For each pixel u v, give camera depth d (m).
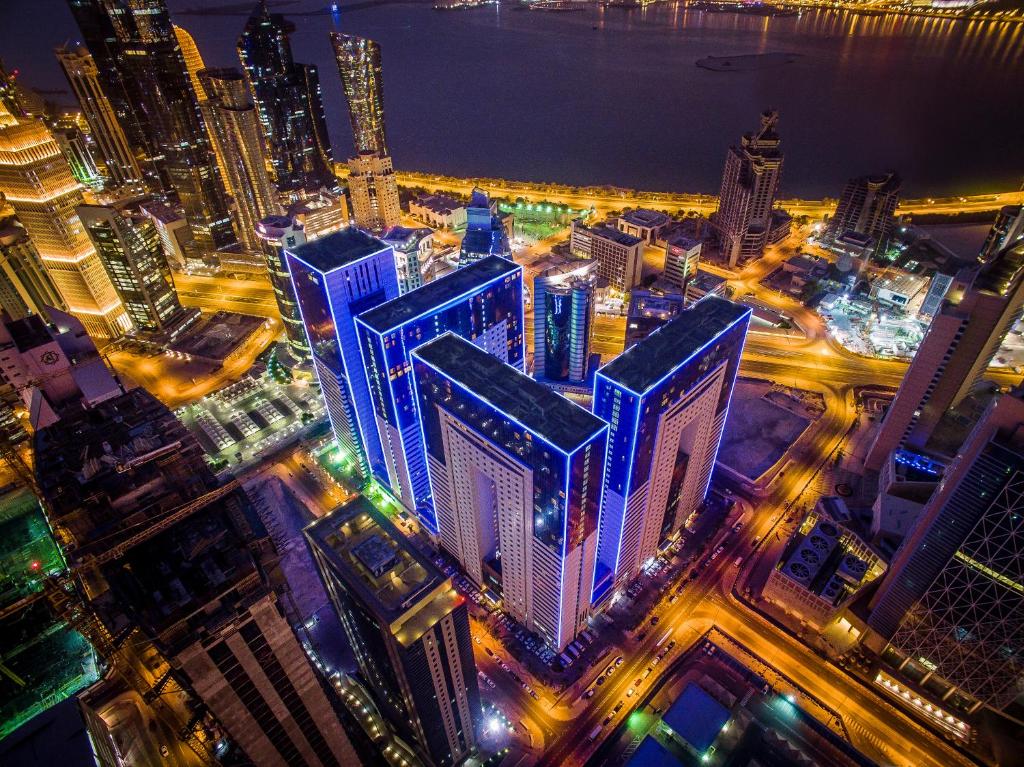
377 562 139.00
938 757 183.00
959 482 153.25
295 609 134.62
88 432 119.81
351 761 150.25
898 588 181.62
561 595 183.62
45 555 161.62
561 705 198.12
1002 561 154.50
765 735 138.62
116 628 105.94
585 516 170.38
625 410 173.75
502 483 175.25
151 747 112.25
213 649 104.00
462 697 165.12
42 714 88.50
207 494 113.12
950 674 182.75
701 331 194.25
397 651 136.12
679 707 160.75
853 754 135.50
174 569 105.88
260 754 125.69
